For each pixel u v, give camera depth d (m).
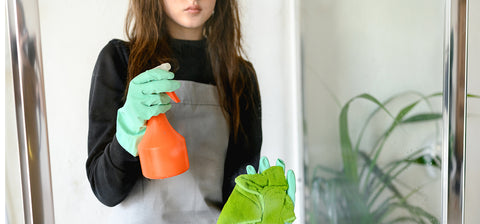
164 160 1.04
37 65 0.93
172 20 1.15
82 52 1.09
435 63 1.39
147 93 1.03
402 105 1.38
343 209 1.37
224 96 1.21
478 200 1.51
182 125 1.16
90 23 1.09
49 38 1.06
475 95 1.47
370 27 1.35
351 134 1.36
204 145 1.19
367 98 1.37
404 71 1.38
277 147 1.28
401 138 1.39
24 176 0.94
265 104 1.26
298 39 1.28
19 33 0.91
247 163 1.24
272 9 1.25
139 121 1.04
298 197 1.33
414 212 1.40
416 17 1.37
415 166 1.39
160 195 1.16
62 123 1.08
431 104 1.39
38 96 0.94
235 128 1.22
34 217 0.94
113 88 1.11
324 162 1.34
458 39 1.15
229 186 1.22
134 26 1.12
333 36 1.31
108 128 1.11
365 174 1.38
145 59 1.13
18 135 0.93
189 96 1.17
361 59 1.34
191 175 1.18
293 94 1.29
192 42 1.17
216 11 1.19
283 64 1.27
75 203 1.10
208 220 1.20
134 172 1.13
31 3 0.93
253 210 1.13
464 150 1.18
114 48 1.11
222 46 1.20
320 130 1.32
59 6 1.06
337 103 1.33
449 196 1.19
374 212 1.39
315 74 1.30
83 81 1.09
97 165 1.10
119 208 1.13
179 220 1.17
